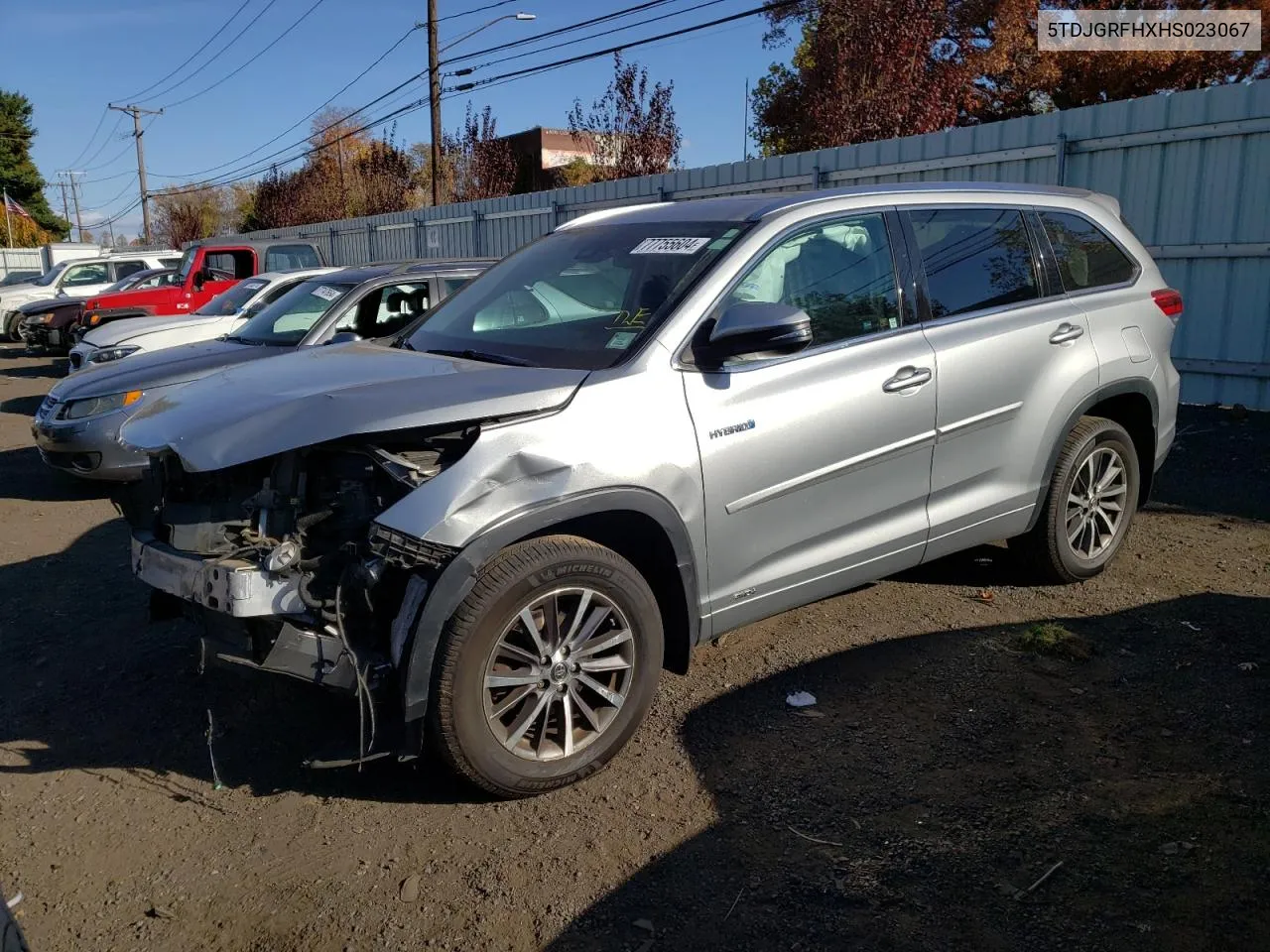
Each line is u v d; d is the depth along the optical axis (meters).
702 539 3.70
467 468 3.21
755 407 3.80
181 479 3.77
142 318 10.88
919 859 3.04
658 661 3.67
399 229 23.38
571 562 3.37
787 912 2.84
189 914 2.97
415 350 4.31
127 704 4.32
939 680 4.18
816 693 4.12
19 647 5.00
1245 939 2.62
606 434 3.44
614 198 15.71
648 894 2.96
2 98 70.00
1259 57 20.20
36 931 2.93
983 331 4.51
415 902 2.97
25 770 3.83
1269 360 8.50
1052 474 4.89
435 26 25.53
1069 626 4.66
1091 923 2.72
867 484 4.15
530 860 3.14
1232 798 3.23
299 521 3.34
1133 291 5.23
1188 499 6.65
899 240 4.39
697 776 3.56
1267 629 4.51
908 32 16.98
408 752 3.23
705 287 3.82
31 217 69.12
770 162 12.63
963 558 5.64
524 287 4.42
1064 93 21.77
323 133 43.44
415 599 3.17
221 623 3.46
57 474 9.16
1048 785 3.38
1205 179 8.67
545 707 3.44
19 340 23.36
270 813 3.47
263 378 3.90
